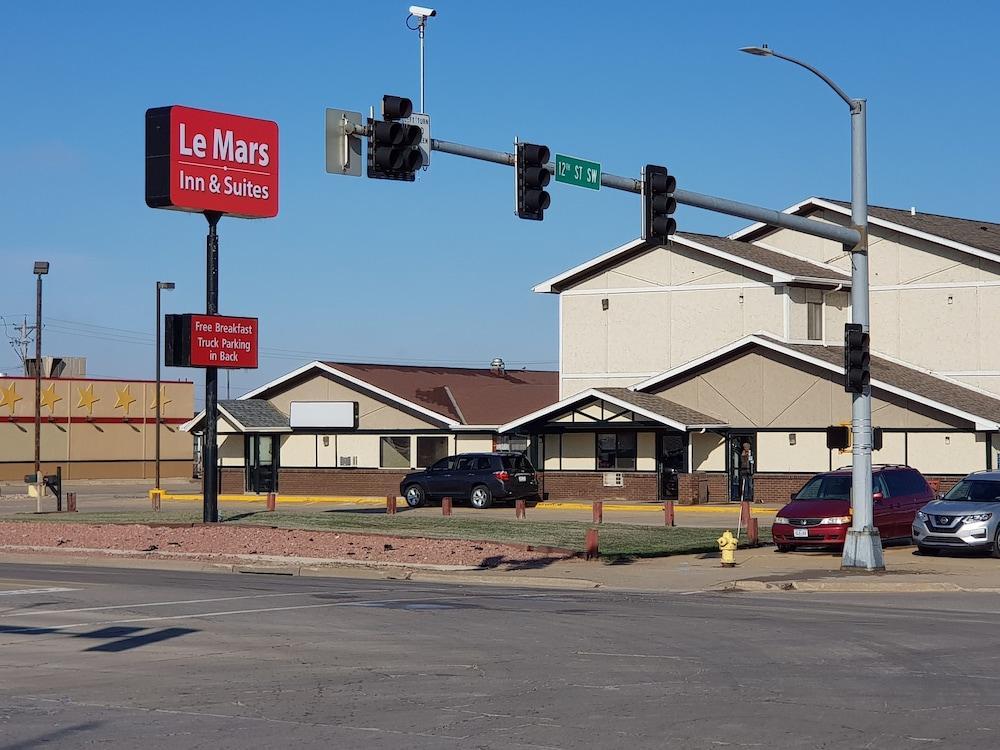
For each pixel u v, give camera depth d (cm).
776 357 4588
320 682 1309
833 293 5022
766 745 994
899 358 4812
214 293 3531
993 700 1174
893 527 2994
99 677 1361
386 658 1468
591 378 5312
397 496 5412
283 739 1036
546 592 2283
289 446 5653
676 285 5119
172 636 1673
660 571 2572
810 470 4506
